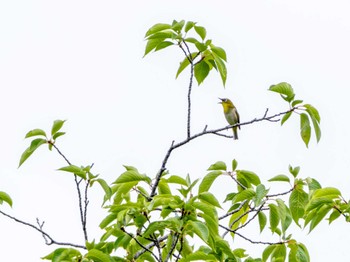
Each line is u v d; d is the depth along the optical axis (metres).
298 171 12.97
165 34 13.18
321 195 12.10
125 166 12.48
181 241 10.75
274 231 12.60
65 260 10.59
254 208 12.24
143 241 12.09
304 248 12.41
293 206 12.91
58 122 12.87
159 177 12.63
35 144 12.77
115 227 11.49
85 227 12.12
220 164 12.91
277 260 12.55
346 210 11.95
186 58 13.78
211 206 10.59
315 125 13.38
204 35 13.41
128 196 12.48
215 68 13.82
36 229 12.44
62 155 12.64
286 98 13.50
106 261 10.70
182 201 10.45
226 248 11.23
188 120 13.30
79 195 12.06
